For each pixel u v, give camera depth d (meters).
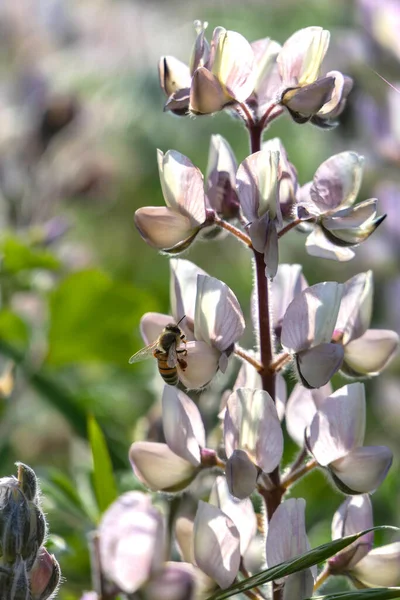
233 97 0.52
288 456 0.68
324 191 0.52
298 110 0.52
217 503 0.53
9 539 0.50
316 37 0.52
